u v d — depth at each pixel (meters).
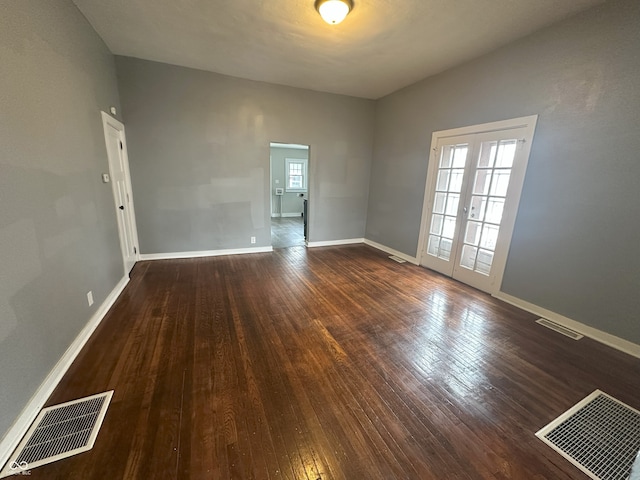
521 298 3.01
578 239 2.51
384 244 5.23
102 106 2.96
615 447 1.45
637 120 2.11
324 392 1.76
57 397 1.67
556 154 2.61
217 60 3.60
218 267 4.05
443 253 3.99
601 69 2.27
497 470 1.31
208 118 4.13
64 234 2.02
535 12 2.38
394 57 3.36
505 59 2.97
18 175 1.55
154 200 4.10
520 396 1.78
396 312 2.85
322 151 5.05
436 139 3.94
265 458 1.34
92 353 2.08
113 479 1.22
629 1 2.08
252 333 2.40
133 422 1.50
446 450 1.41
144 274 3.71
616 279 2.29
